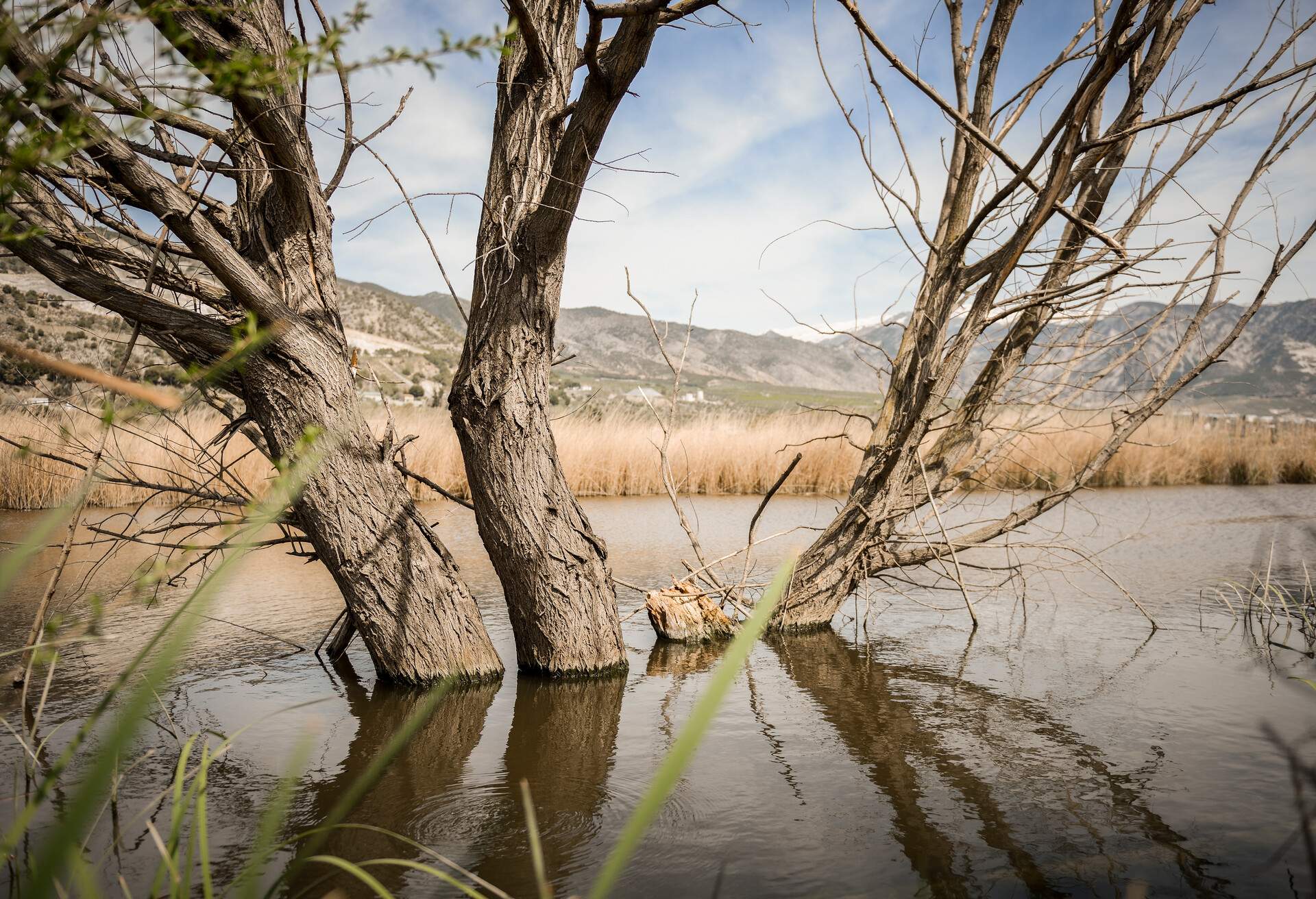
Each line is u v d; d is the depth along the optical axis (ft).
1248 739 9.91
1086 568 21.81
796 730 10.56
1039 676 12.84
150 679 2.26
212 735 10.20
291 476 3.64
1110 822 7.84
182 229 10.01
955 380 15.07
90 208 10.31
